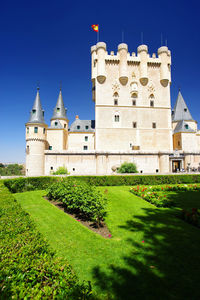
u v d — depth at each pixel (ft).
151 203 41.24
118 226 26.17
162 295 12.80
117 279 14.44
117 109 135.44
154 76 139.85
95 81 138.21
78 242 21.04
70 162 115.85
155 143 134.72
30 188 58.54
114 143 132.26
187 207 37.73
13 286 7.94
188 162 117.29
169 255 18.10
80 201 29.17
